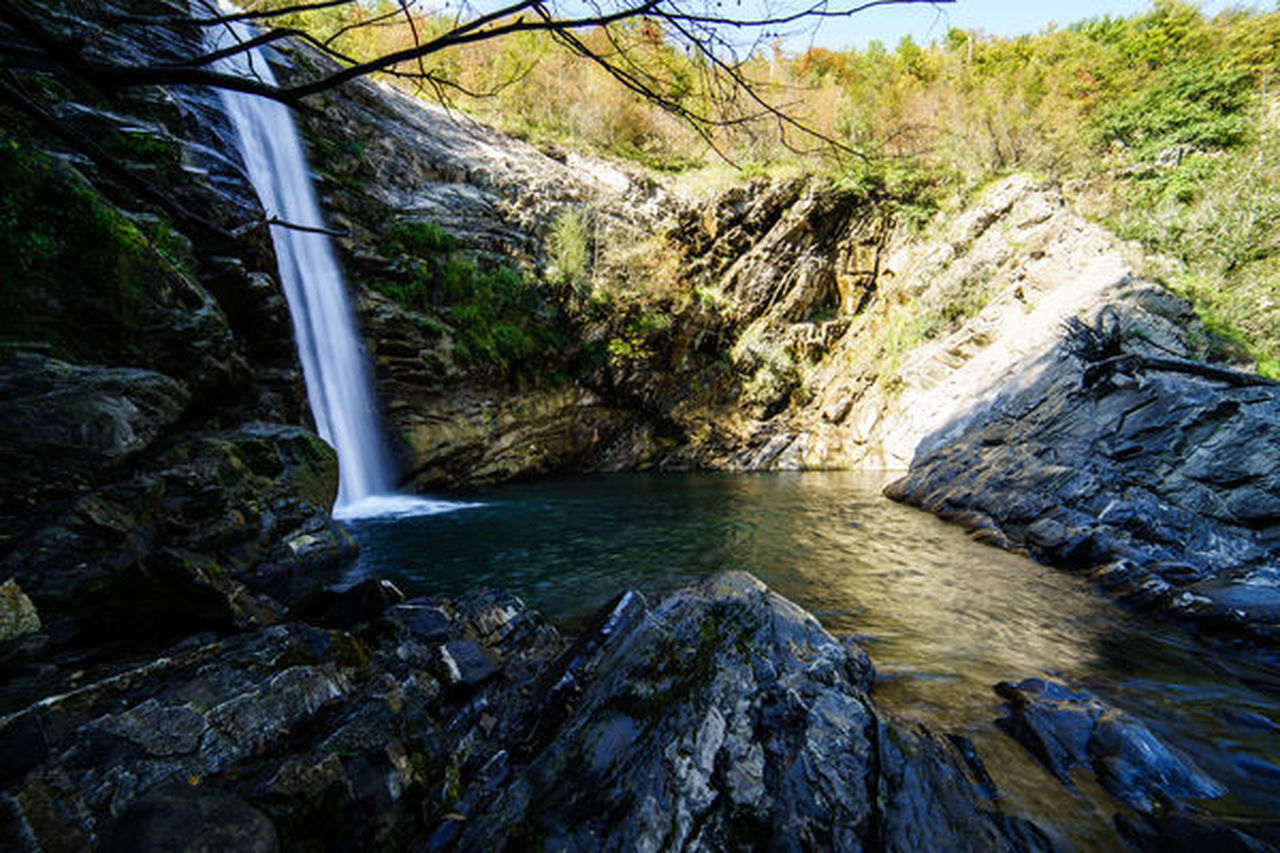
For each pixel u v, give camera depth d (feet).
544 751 11.98
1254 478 29.22
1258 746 14.37
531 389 75.15
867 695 15.44
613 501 54.13
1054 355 54.60
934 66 128.26
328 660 15.11
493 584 27.20
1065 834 10.92
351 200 58.23
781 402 99.19
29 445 18.12
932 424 78.23
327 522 29.84
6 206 21.21
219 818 8.86
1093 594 26.09
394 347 57.62
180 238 32.07
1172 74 102.73
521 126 100.07
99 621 17.35
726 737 12.14
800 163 89.86
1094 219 90.74
